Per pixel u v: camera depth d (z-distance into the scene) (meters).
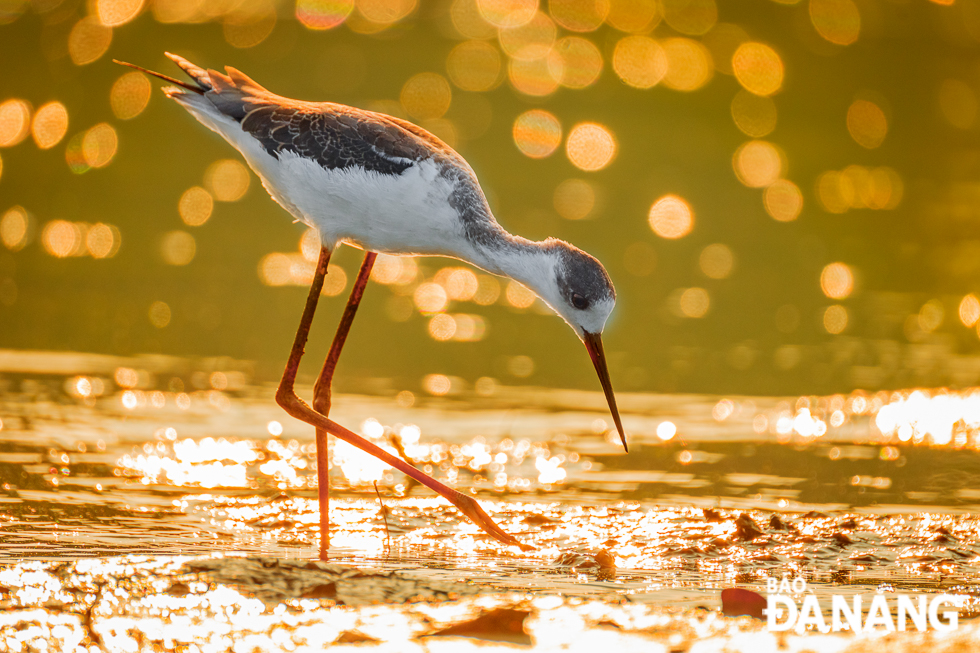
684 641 6.05
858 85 27.94
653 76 28.25
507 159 22.33
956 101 27.47
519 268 8.93
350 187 8.66
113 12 28.75
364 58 27.88
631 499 9.23
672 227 19.30
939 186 22.14
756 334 14.95
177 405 11.61
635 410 11.96
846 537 8.17
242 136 8.88
